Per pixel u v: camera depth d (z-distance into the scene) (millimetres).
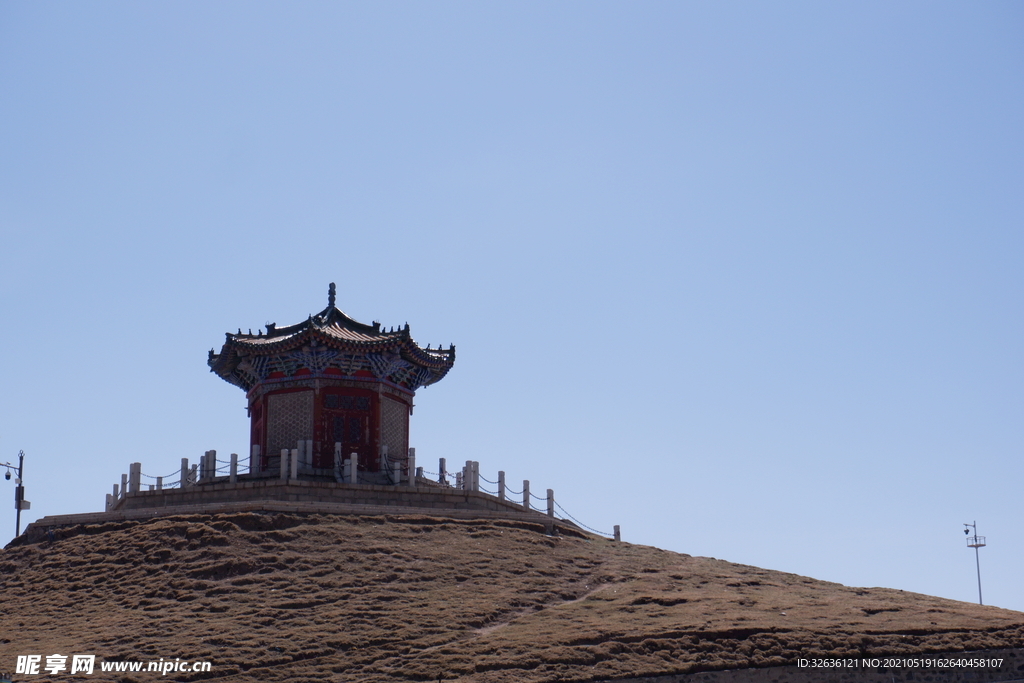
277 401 78188
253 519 62656
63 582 59219
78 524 65625
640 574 61219
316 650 49219
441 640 50250
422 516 66438
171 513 64938
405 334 79000
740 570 63688
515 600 55500
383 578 57406
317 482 69062
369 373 78812
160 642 50531
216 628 51812
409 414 82312
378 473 76625
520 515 69250
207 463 73812
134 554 60656
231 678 47219
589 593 58094
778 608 54531
